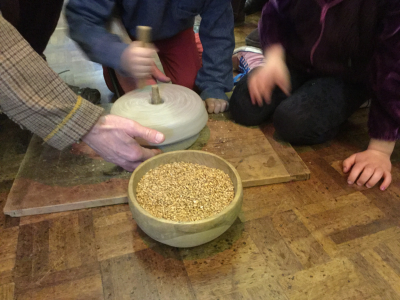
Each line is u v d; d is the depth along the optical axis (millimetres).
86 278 598
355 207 766
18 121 623
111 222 719
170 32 1202
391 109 801
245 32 2000
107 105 1108
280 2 1002
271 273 606
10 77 552
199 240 580
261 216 735
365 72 914
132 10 1074
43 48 1184
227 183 687
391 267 622
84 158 875
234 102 1036
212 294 569
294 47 1037
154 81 1059
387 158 881
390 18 758
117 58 903
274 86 1018
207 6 1142
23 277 602
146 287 582
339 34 885
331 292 573
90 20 978
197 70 1339
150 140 709
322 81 988
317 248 658
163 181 702
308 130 931
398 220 731
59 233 691
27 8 965
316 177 864
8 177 881
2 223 720
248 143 952
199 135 983
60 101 616
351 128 1107
